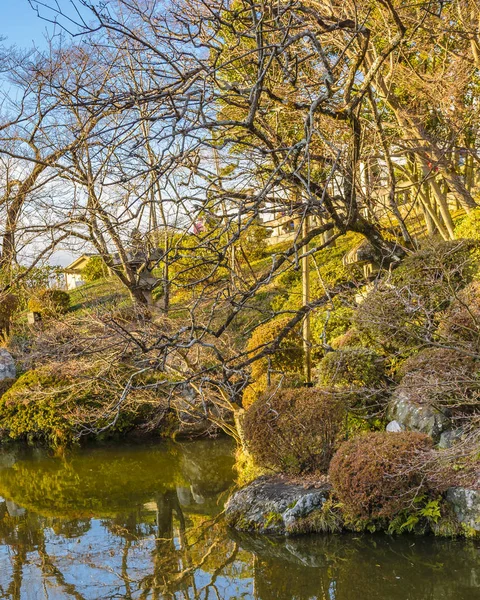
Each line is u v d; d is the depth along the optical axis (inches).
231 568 269.3
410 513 277.4
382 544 270.8
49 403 551.2
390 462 268.5
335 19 266.4
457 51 434.6
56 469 497.7
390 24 368.5
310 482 315.6
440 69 427.8
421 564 250.2
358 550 268.4
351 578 246.2
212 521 337.4
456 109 419.5
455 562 248.5
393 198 327.0
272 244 872.3
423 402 294.5
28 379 576.1
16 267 366.6
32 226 300.7
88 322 374.3
